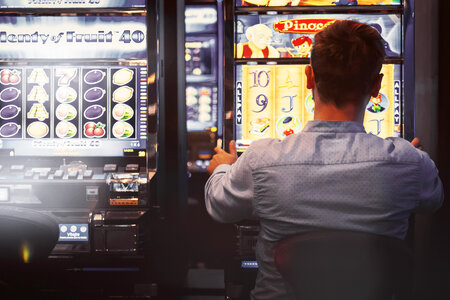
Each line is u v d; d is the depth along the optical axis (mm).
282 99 2398
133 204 2387
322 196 1218
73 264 2424
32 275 1765
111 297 2475
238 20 2369
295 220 1232
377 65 1286
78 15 2453
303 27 2365
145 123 2459
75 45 2465
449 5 2613
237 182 1346
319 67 1293
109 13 2432
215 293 3428
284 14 2359
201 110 4664
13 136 2492
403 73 2316
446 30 2629
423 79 2652
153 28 2418
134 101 2463
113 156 2469
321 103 1341
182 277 3283
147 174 2408
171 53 3006
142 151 2457
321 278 1139
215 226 4496
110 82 2471
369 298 1145
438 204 1357
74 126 2480
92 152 2473
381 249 1090
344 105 1306
